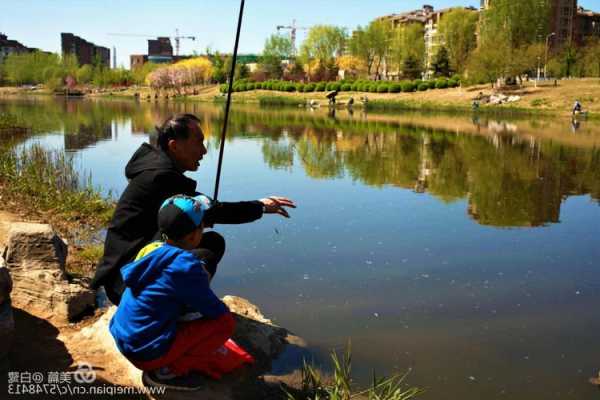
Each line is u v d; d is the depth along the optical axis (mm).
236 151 17562
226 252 6734
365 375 3959
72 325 4367
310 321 4824
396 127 28641
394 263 6445
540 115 39750
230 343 3752
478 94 53688
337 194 10578
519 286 5785
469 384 3869
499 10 59219
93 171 12641
